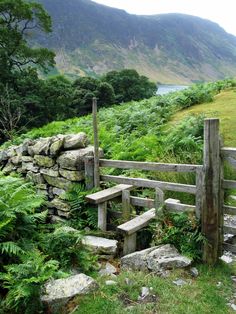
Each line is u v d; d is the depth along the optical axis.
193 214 4.96
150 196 6.64
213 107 14.52
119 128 12.04
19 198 5.10
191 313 3.68
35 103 28.59
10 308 3.82
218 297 3.95
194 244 4.75
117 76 45.28
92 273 4.56
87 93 35.84
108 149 9.42
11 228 4.66
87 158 6.35
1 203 4.82
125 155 8.36
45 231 5.95
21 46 31.25
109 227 6.02
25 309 3.79
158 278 4.29
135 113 13.21
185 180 6.81
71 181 6.50
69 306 3.79
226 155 4.55
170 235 4.89
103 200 5.59
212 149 4.53
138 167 5.66
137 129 11.77
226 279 4.33
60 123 16.22
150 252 4.71
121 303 3.84
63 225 6.03
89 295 3.92
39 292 3.79
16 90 29.92
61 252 4.74
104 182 6.49
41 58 32.62
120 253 5.24
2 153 8.45
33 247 4.74
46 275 3.80
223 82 21.39
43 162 7.04
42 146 7.04
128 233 4.92
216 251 4.66
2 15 31.06
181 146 8.48
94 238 5.46
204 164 4.62
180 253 4.75
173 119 13.25
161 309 3.75
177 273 4.37
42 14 32.53
